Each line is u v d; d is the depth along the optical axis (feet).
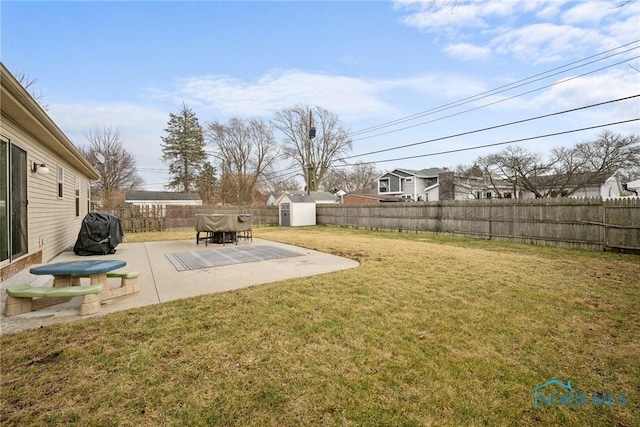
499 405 5.86
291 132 89.71
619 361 7.39
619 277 14.74
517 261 18.58
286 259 19.38
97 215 22.65
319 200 76.33
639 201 22.22
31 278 13.87
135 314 9.56
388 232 42.86
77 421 5.10
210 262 18.37
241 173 92.79
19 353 7.10
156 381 6.19
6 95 11.27
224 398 5.77
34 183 17.04
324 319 9.41
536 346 8.04
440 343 8.09
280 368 6.77
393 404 5.79
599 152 53.93
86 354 7.11
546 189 61.72
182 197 82.79
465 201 34.94
